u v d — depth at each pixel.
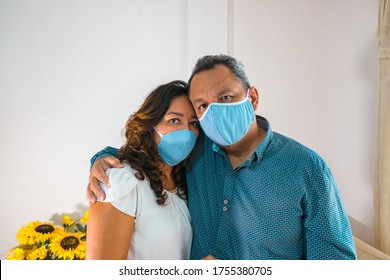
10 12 2.05
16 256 1.59
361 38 2.30
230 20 2.24
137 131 1.25
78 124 2.12
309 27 2.31
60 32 2.10
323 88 2.33
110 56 2.14
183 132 1.24
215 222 1.23
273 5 2.28
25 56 2.07
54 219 2.10
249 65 2.27
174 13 2.18
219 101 1.18
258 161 1.20
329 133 2.34
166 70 2.18
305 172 1.16
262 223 1.17
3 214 2.06
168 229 1.22
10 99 2.06
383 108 2.11
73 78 2.11
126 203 1.16
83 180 2.13
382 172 2.13
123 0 2.15
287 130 2.32
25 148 2.08
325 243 1.13
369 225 2.36
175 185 1.34
